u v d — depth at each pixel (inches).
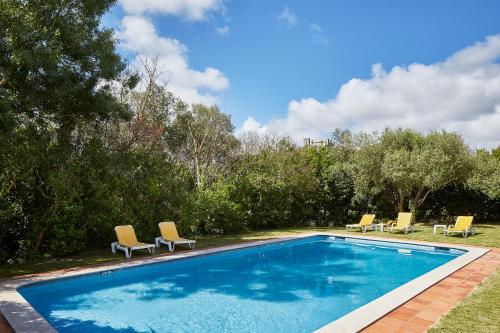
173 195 561.9
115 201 484.7
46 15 418.6
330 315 263.9
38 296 308.2
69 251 438.9
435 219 871.7
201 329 236.7
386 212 866.1
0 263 398.9
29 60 371.9
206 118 1259.2
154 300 298.8
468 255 417.7
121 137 690.2
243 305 287.0
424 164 700.0
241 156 1042.1
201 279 373.1
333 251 551.5
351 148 919.7
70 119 486.9
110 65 480.7
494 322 202.8
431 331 190.2
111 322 248.8
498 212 855.7
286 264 454.0
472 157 753.0
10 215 409.1
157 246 486.3
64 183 423.5
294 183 791.7
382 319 211.5
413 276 390.3
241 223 703.1
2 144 403.2
